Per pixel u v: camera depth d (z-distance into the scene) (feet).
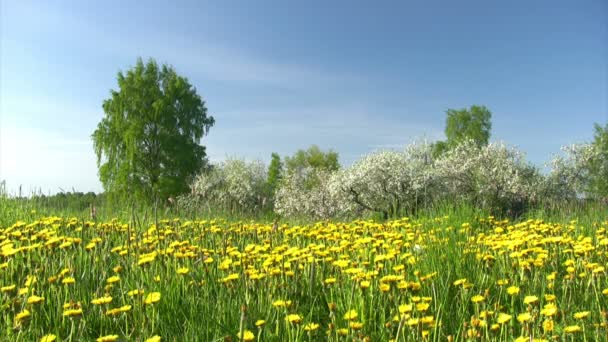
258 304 12.81
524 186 62.49
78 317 11.05
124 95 117.08
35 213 30.19
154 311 12.01
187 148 117.80
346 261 14.34
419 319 10.18
